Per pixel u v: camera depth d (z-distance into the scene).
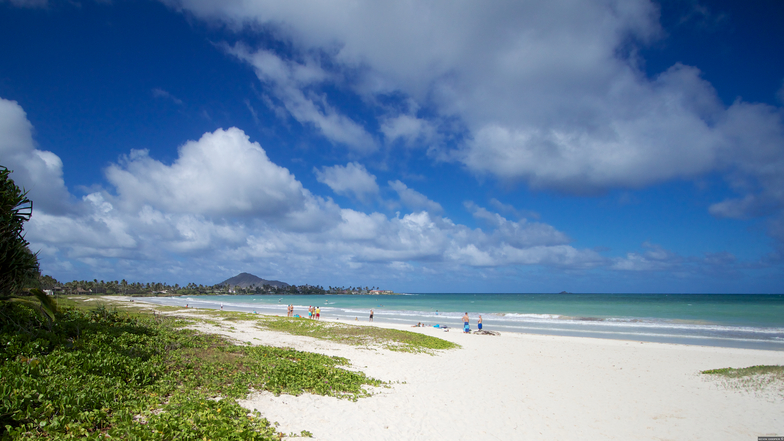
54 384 8.06
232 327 29.66
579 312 75.81
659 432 12.20
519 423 12.23
